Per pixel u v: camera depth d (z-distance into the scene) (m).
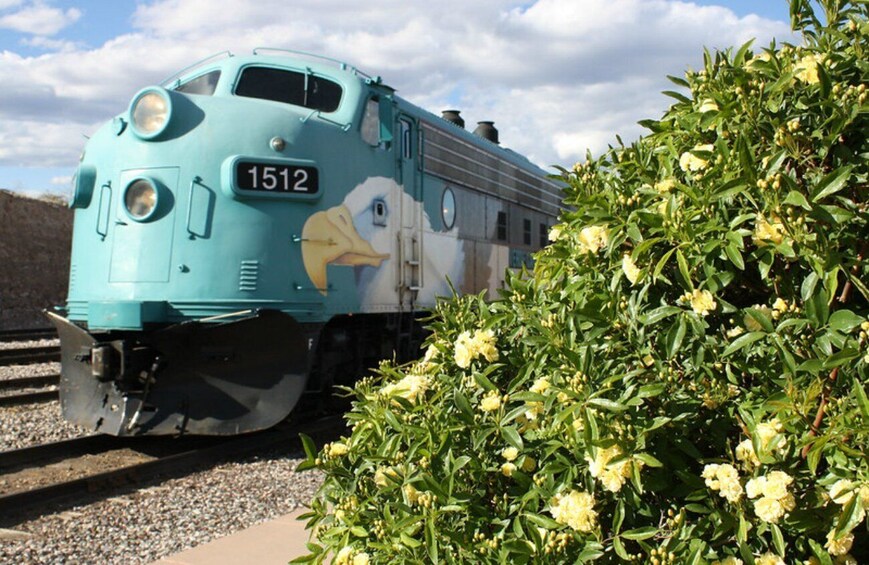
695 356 2.55
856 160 2.43
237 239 7.25
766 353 2.49
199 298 7.18
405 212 9.01
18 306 25.19
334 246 7.76
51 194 30.48
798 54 2.71
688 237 2.48
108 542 5.00
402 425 2.99
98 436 7.79
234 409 7.23
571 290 2.81
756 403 2.48
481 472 2.76
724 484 2.28
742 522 2.29
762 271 2.37
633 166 2.95
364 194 8.23
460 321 3.49
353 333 8.83
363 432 3.17
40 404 9.52
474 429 2.81
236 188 7.22
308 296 7.50
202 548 4.65
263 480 6.43
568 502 2.49
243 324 7.02
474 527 2.67
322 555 3.09
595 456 2.38
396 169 8.84
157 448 7.57
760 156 2.57
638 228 2.65
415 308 9.21
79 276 7.84
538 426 2.80
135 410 7.29
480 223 11.05
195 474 6.63
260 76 8.27
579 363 2.56
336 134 7.92
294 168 7.44
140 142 7.50
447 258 9.98
